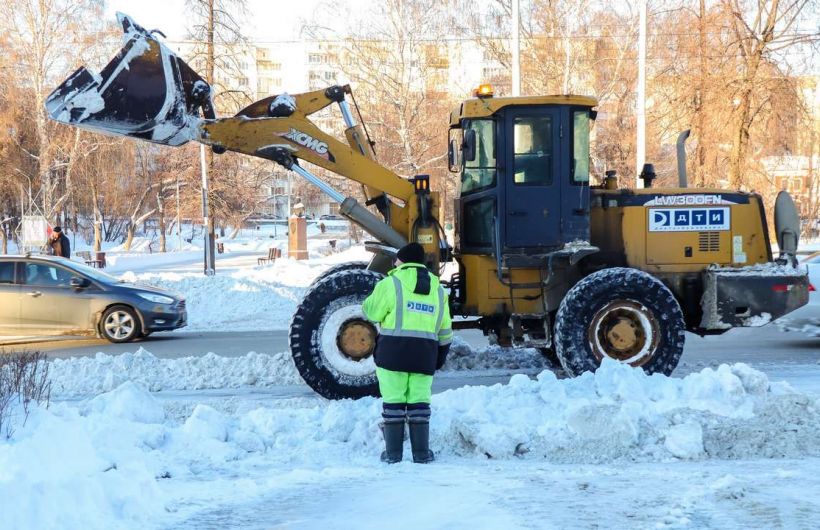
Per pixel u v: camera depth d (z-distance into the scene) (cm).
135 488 439
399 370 559
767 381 637
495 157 848
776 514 404
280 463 559
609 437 568
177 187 5022
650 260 880
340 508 441
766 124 2461
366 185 861
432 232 857
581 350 807
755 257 893
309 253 4209
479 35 3072
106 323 1315
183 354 1190
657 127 2873
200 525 413
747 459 550
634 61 3022
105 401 662
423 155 3028
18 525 379
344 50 3052
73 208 5434
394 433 559
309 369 800
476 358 1005
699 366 967
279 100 860
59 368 955
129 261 4216
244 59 2597
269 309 1700
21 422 515
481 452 573
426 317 564
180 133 827
